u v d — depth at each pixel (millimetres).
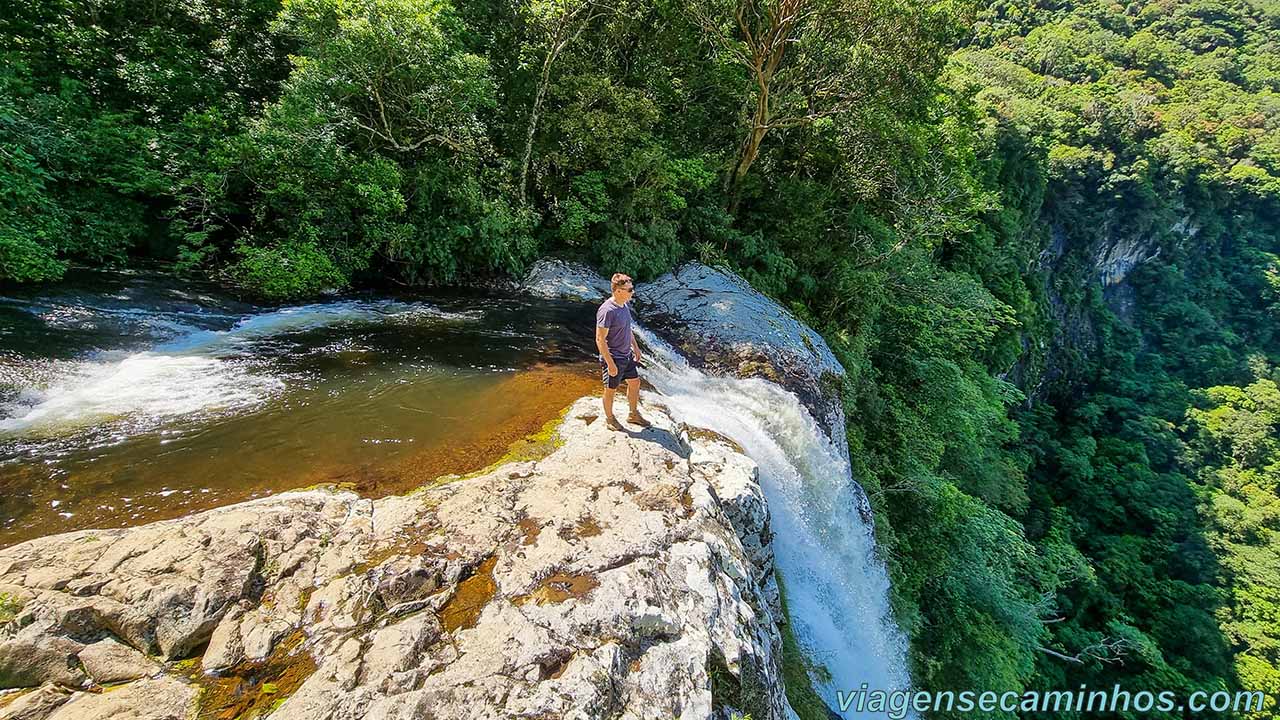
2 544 3949
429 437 6113
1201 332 48688
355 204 11789
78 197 10000
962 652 12367
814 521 8195
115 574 3494
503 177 13953
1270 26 78938
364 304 10961
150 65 11680
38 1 11531
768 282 14719
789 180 17469
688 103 17094
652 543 4484
